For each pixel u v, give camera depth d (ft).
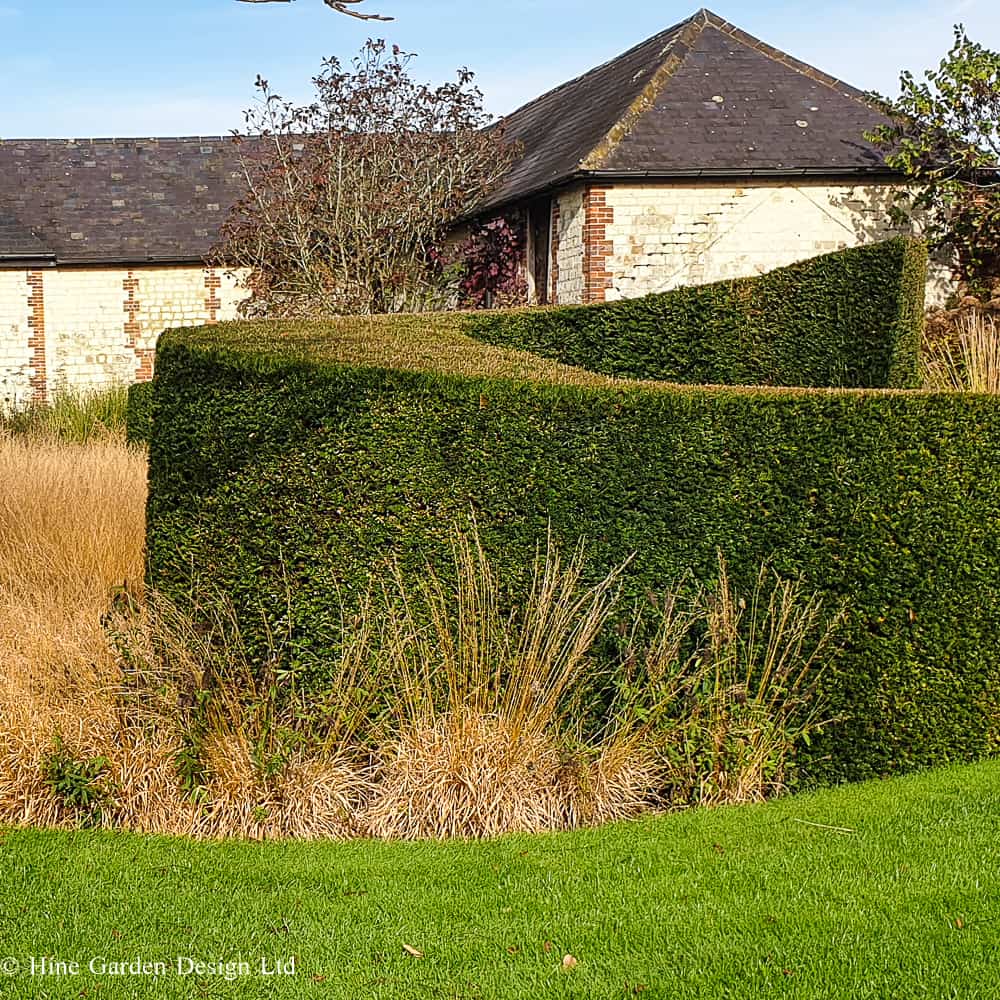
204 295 75.05
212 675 16.75
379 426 17.28
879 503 17.43
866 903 12.80
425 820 15.84
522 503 17.56
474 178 58.54
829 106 51.60
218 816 15.87
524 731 16.42
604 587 17.63
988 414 17.56
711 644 17.16
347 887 13.78
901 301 31.94
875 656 17.49
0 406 68.54
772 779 17.15
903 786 16.79
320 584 17.37
